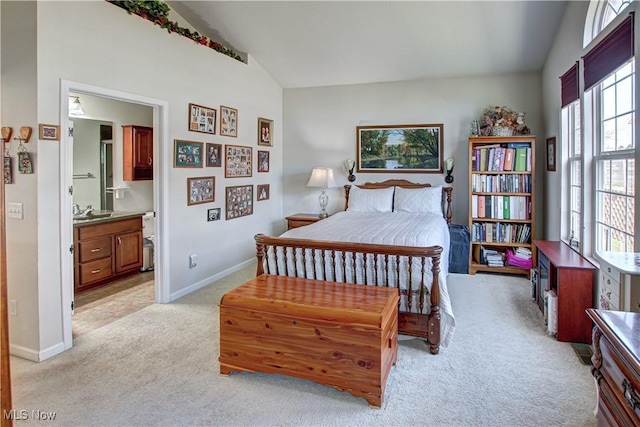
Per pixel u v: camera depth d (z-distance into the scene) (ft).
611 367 4.38
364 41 15.25
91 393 7.63
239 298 8.20
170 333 10.46
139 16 11.40
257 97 17.74
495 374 8.26
